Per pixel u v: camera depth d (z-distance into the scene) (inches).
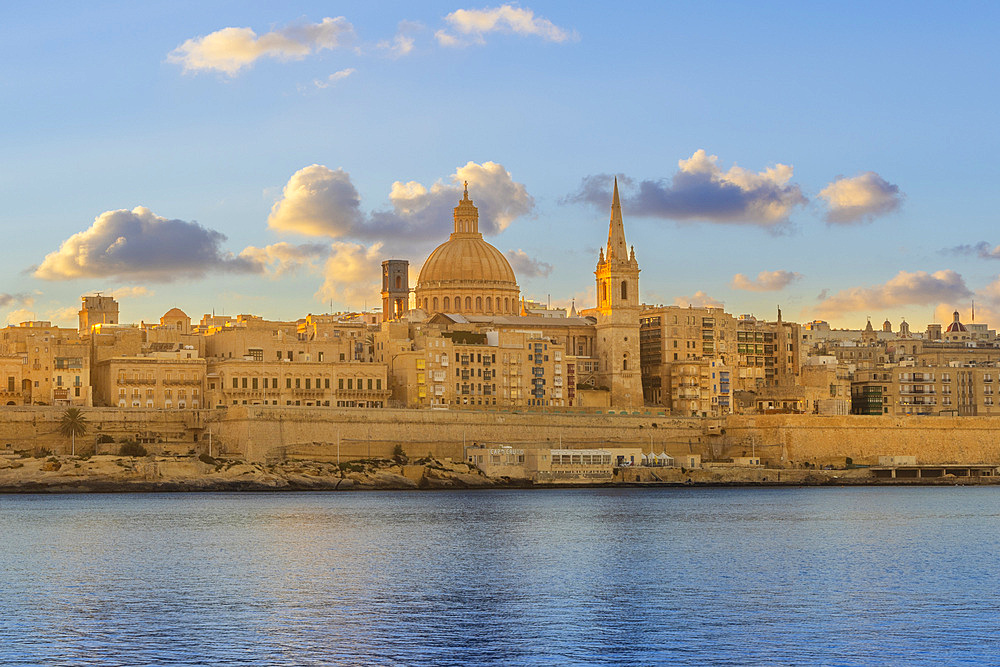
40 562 5447.8
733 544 6230.3
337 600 4443.9
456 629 3914.9
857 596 4512.8
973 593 4584.2
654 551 5915.4
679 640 3745.1
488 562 5497.1
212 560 5531.5
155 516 7795.3
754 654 3572.8
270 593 4596.5
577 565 5398.6
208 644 3700.8
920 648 3641.7
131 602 4387.3
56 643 3705.7
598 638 3774.6
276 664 3476.9
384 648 3654.0
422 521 7509.8
